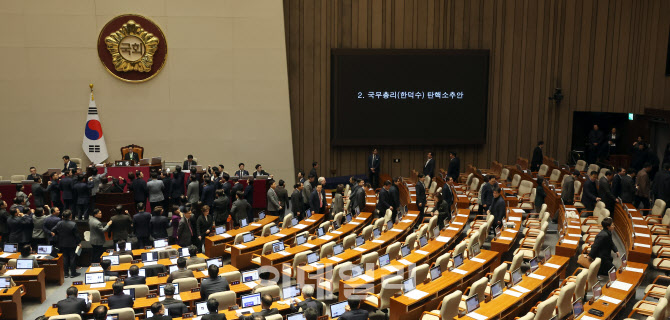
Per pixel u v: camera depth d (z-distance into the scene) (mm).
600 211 15922
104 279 12406
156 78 21562
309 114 23359
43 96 21109
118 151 21703
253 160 22438
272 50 21938
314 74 23172
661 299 9508
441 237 14844
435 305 11328
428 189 20984
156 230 15039
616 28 23312
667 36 22594
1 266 12664
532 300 11438
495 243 13977
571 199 17438
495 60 23750
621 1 23172
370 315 11453
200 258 13195
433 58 23078
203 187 17469
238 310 10617
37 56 20906
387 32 23234
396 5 23172
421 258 13289
